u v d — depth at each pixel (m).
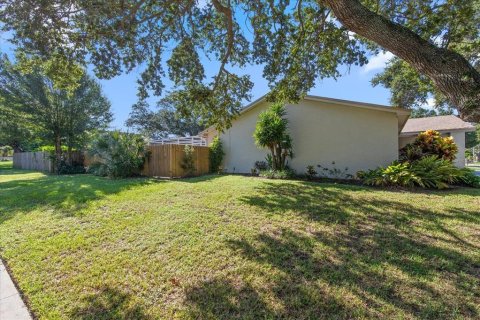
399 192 6.23
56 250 3.23
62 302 2.25
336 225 3.94
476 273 2.54
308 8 5.45
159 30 5.56
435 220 4.11
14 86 14.06
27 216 4.61
